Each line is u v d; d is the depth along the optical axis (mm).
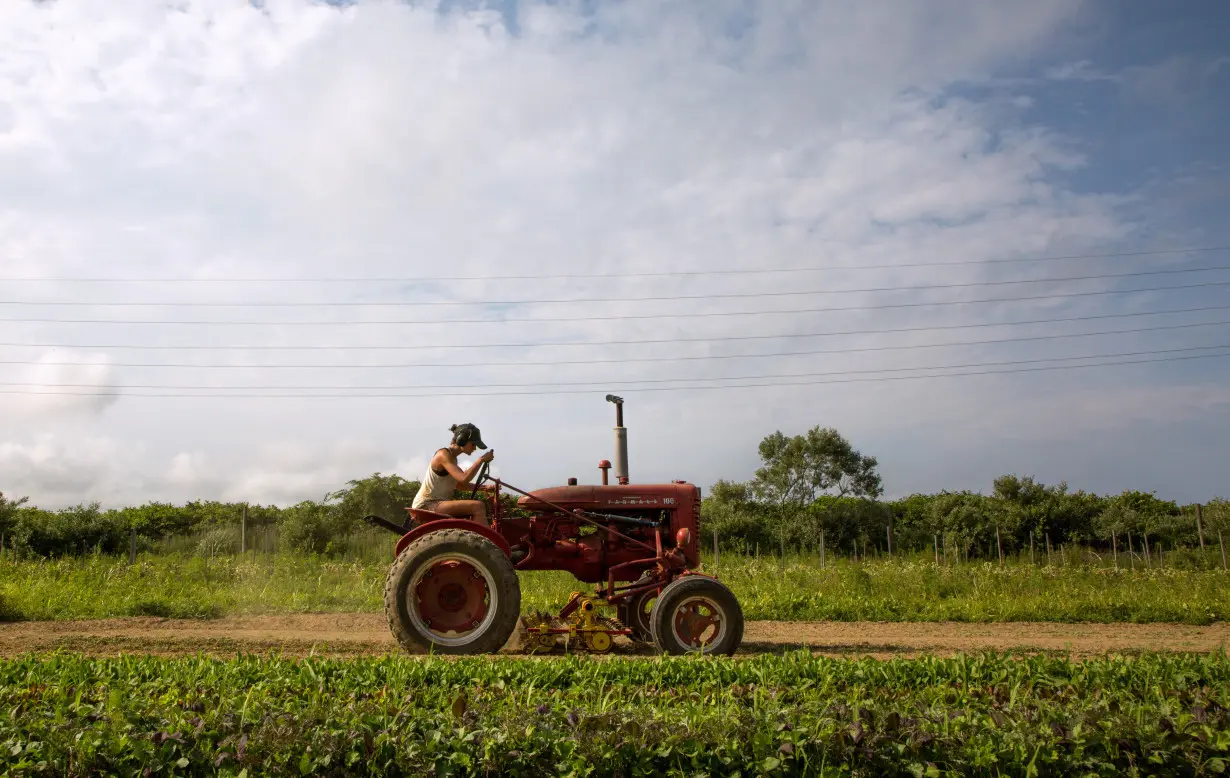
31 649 7801
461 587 7367
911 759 3764
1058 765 3789
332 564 15328
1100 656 6316
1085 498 26000
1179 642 9016
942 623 10695
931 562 16453
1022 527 24500
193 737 3846
